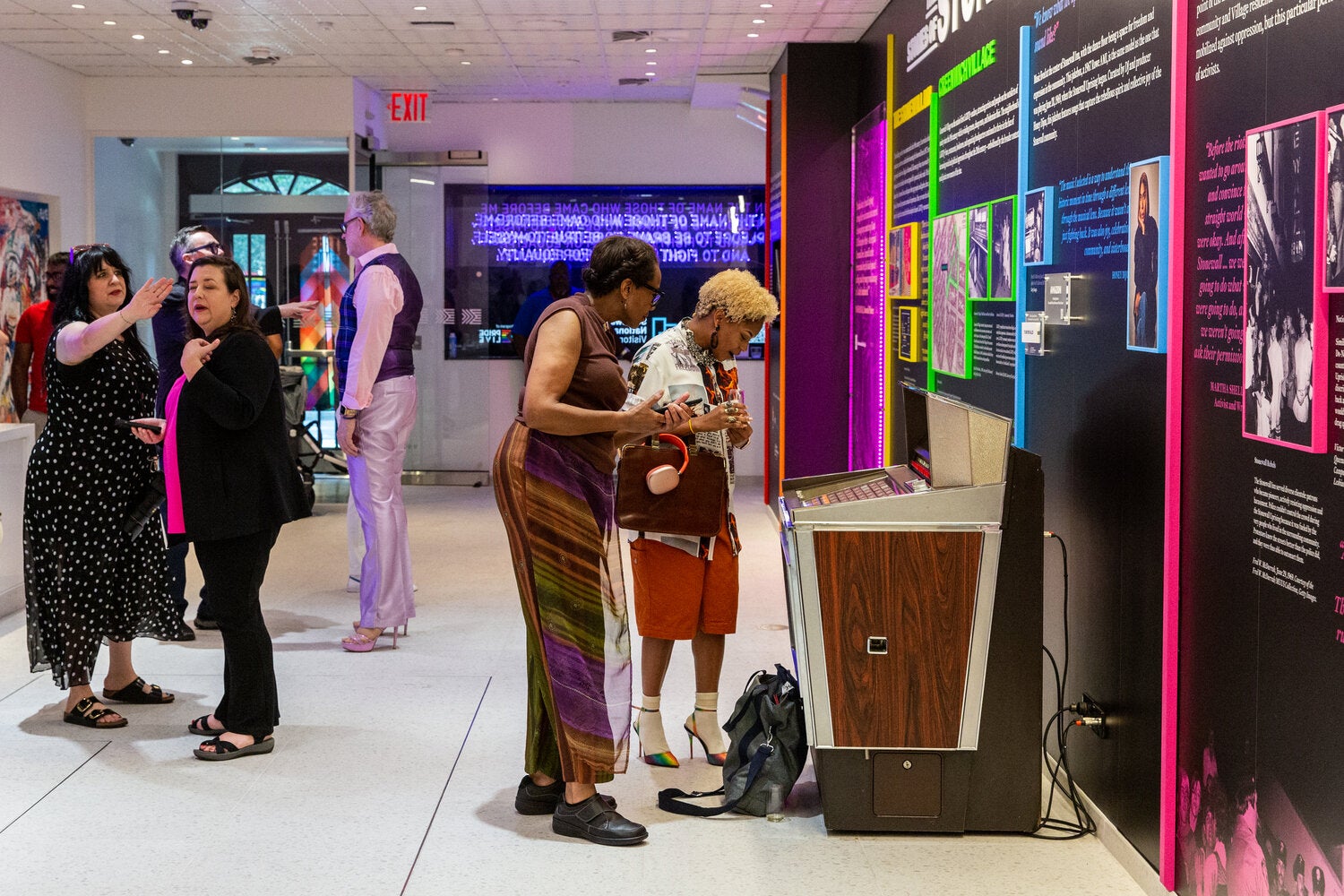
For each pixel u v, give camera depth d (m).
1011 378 4.14
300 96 9.62
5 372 8.44
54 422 4.17
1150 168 2.90
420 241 10.77
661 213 10.88
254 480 3.75
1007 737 3.25
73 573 4.17
